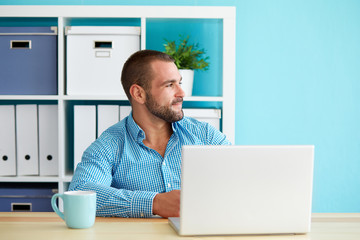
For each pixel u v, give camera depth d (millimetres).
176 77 1631
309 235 1065
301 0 2803
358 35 2811
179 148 1654
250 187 1044
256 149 1044
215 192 1034
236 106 2803
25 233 1048
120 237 1014
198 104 2768
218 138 1744
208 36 2768
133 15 2369
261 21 2799
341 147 2824
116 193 1298
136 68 1646
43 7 2367
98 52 2389
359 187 2828
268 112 2805
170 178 1611
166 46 2479
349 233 1087
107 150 1583
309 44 2811
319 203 2836
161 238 1009
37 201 2395
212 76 2770
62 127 2389
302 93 2814
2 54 2412
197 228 1031
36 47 2416
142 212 1265
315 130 2820
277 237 1045
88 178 1487
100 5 2562
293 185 1058
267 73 2803
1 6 2352
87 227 1099
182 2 2771
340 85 2816
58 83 2389
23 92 2420
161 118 1625
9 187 2445
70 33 2379
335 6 2809
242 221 1044
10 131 2416
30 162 2418
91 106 2395
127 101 2629
